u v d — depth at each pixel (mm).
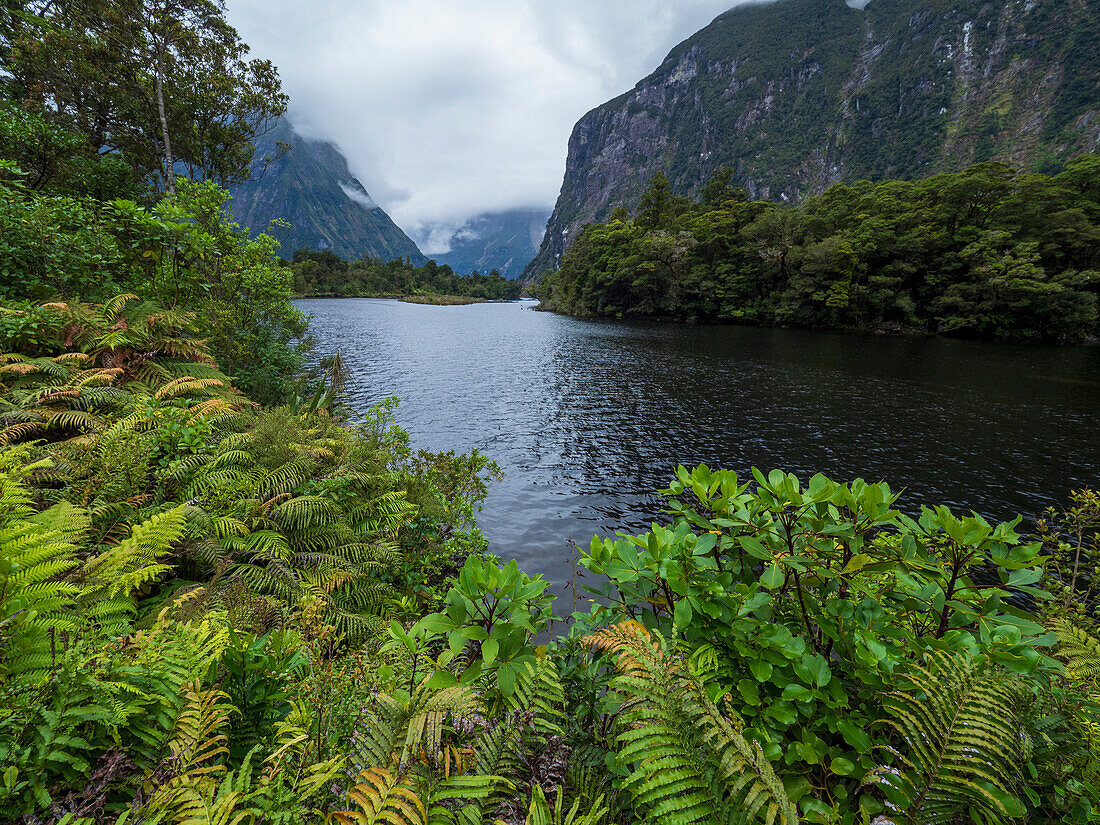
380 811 1280
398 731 1616
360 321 64250
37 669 1592
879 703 1746
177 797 1364
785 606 2359
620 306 85500
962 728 1438
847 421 20406
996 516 12156
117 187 14797
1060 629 2930
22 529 1995
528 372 30719
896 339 51812
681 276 76938
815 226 67438
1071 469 15281
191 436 5293
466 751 1634
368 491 6766
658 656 1699
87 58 16062
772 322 68875
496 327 63500
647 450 16359
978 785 1316
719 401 23641
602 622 2416
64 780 1396
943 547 2012
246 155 21219
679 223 88812
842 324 62906
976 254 55938
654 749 1403
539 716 1833
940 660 1689
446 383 26312
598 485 13102
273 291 12570
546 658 2090
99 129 17969
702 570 2146
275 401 12258
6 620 1602
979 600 1953
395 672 2305
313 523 5363
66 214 8406
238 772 1646
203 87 18391
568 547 9461
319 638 2646
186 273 10867
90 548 3262
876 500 2010
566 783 1672
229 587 3533
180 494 4750
